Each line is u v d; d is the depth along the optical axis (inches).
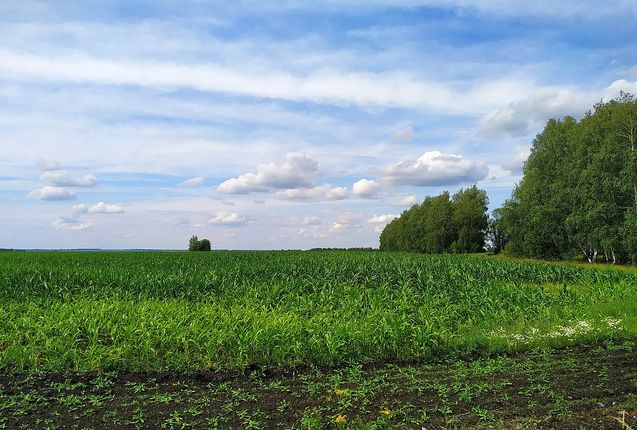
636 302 721.6
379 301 669.3
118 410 304.2
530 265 1214.9
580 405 309.3
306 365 415.5
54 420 287.9
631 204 1828.2
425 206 4055.1
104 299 682.2
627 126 1915.6
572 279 1067.9
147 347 410.6
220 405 311.7
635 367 402.9
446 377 377.7
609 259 2055.9
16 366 399.5
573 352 470.6
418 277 916.6
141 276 886.4
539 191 2277.3
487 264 1228.5
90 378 374.6
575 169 2009.1
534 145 2519.7
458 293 785.6
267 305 676.7
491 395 329.1
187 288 824.3
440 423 280.8
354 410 303.0
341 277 951.6
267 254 1863.9
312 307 634.2
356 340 454.0
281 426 277.6
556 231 2149.4
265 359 427.2
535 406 306.2
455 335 518.0
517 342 492.1
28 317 513.7
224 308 625.3
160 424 280.8
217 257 1615.4
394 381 368.5
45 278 846.5
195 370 397.7
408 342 474.0
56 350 419.5
